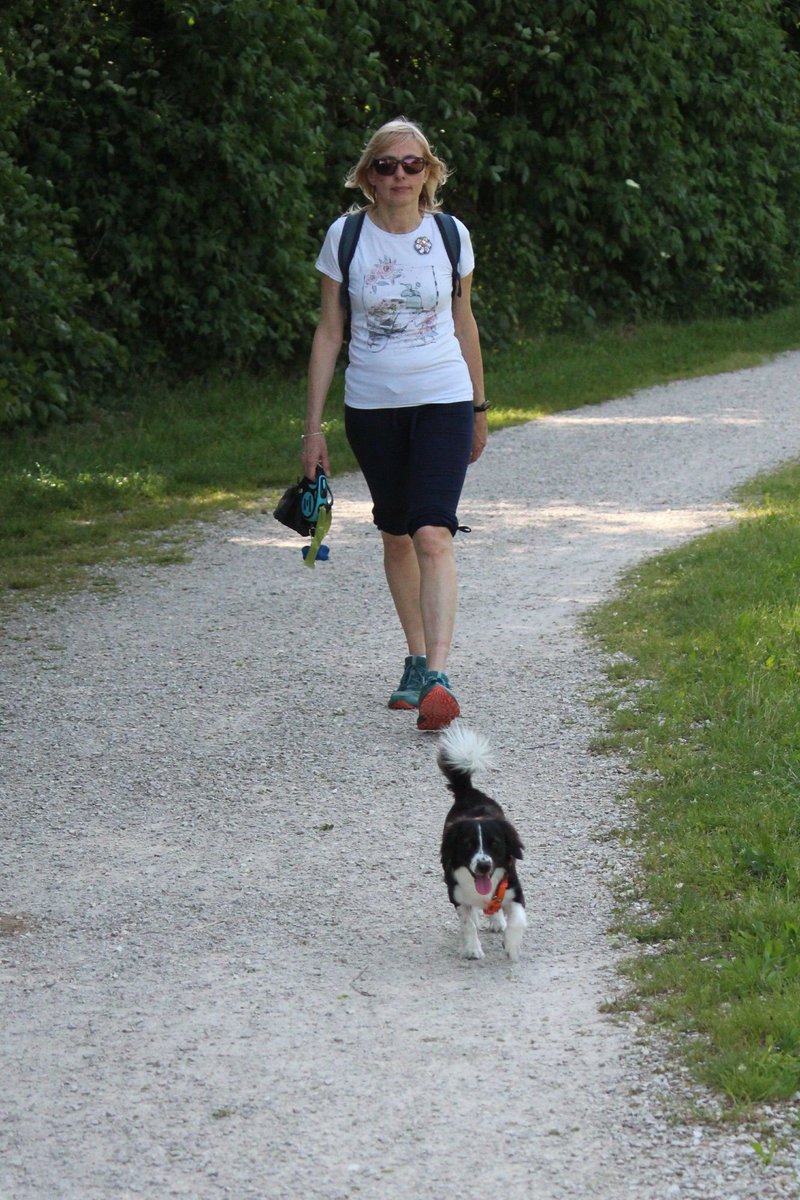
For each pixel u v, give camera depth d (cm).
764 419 1925
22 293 1731
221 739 799
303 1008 509
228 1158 418
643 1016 486
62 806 711
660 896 576
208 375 2167
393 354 777
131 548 1284
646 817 656
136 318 2016
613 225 2950
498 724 802
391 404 782
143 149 2012
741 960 504
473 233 2789
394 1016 500
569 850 634
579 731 784
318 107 2166
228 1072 466
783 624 919
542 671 891
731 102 3100
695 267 3120
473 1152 414
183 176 2075
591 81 2756
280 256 2133
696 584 1029
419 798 708
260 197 2081
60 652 978
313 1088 454
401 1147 419
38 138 1955
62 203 2005
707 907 556
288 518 818
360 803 704
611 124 2808
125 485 1510
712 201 3061
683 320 3120
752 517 1300
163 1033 495
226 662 945
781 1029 453
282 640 993
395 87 2575
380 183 763
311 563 815
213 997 520
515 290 2775
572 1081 448
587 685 857
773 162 3297
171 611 1080
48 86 1938
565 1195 392
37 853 657
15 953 561
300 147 2131
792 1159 398
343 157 2394
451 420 783
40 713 850
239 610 1077
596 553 1204
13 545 1283
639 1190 392
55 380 1772
